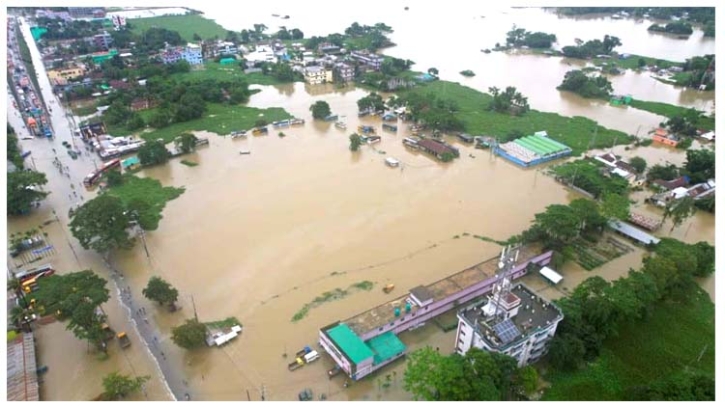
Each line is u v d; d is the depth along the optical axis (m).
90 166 141.38
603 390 70.50
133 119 166.75
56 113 181.38
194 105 176.75
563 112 190.50
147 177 134.38
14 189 112.56
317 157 148.25
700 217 119.38
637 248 105.31
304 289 91.69
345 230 110.06
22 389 68.56
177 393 70.75
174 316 85.31
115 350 78.38
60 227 112.00
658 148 157.88
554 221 99.44
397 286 92.50
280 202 121.69
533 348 73.12
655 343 79.00
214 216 115.50
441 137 165.38
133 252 102.38
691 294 89.00
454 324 83.44
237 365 75.69
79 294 76.94
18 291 85.50
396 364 75.75
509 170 141.25
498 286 70.94
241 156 148.38
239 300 88.94
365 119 182.75
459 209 119.44
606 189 123.38
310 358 75.88
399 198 124.31
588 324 76.69
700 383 65.56
